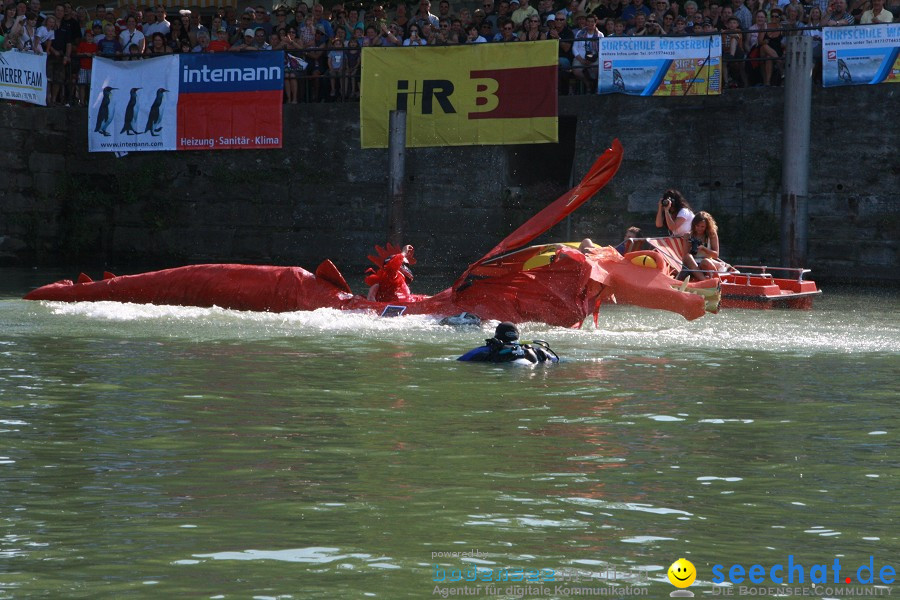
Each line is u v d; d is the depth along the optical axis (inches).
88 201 3809.1
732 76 3390.7
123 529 792.3
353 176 3631.9
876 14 3058.6
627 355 1641.2
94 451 1019.3
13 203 3631.9
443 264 3575.3
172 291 2210.9
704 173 3346.5
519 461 992.9
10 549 750.5
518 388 1354.6
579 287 1923.0
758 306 2367.1
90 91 3555.6
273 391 1318.9
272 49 3538.4
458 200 3555.6
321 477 934.4
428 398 1284.4
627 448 1044.5
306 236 3690.9
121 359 1551.4
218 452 1017.5
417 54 3309.5
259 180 3715.6
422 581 698.2
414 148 3570.4
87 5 4350.4
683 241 2508.6
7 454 1003.9
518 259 1969.7
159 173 3786.9
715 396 1310.3
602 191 3447.3
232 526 802.2
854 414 1210.6
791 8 3193.9
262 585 689.0
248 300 2140.7
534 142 3228.3
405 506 852.6
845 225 3225.9
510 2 3560.5
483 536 784.9
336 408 1221.1
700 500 874.8
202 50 3634.4
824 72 2962.6
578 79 3496.6
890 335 1899.6
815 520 825.5
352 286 2861.7
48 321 1958.7
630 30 3373.5
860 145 3191.4
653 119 3373.5
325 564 726.5
